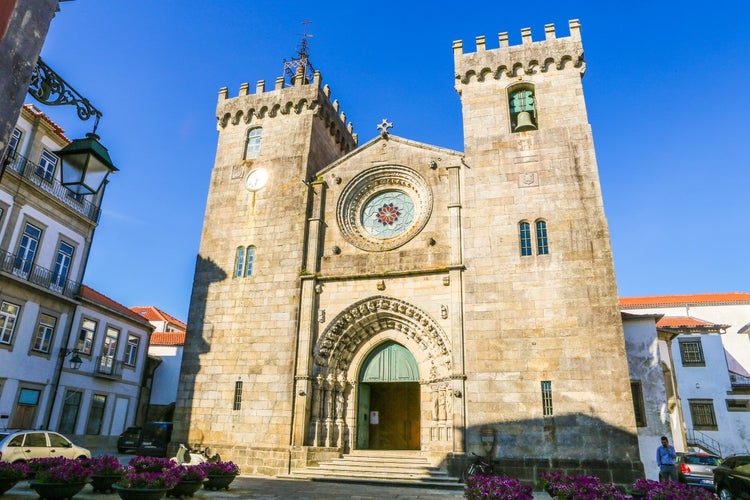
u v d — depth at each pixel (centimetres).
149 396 4600
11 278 2962
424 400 2483
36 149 3225
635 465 2042
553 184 2541
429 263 2578
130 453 3481
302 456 2395
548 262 2405
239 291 2819
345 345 2652
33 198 3173
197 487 1619
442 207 2680
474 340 2366
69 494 1439
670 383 3050
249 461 2469
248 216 2981
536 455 2144
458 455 2205
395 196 2894
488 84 2838
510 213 2538
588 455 2098
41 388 3198
